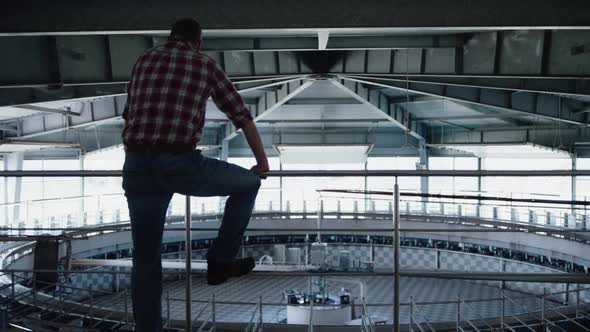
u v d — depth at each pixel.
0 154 23.06
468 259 24.56
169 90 2.32
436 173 2.81
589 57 8.88
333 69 12.09
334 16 6.30
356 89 17.50
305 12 6.31
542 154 24.53
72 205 27.47
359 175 2.79
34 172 2.86
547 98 16.61
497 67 9.94
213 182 2.41
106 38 9.45
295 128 27.44
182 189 2.39
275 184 30.19
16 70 8.54
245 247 25.86
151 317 2.54
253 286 23.44
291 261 24.33
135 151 2.33
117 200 28.83
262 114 19.41
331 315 15.23
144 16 6.30
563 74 9.12
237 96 2.45
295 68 12.05
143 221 2.44
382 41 10.65
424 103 20.97
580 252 19.19
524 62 9.54
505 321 9.59
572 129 22.75
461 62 10.54
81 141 23.84
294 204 29.23
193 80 2.36
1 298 7.68
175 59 2.38
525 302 21.62
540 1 6.27
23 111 15.50
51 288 10.69
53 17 6.26
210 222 25.19
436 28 6.40
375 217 25.89
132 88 2.41
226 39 10.75
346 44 10.73
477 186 27.80
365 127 27.58
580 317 9.34
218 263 2.66
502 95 15.77
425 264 25.70
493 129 24.78
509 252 22.94
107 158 27.23
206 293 22.22
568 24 6.24
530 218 23.89
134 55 9.77
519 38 9.58
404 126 22.67
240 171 2.53
